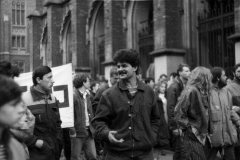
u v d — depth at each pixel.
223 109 6.71
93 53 28.72
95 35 28.77
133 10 23.36
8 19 49.50
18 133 4.70
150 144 4.73
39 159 5.35
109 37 23.64
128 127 4.68
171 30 18.03
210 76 6.33
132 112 4.71
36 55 40.22
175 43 18.17
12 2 50.03
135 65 4.81
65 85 7.73
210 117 6.44
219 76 6.82
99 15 28.56
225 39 16.50
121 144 4.64
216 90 6.82
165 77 13.12
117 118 4.72
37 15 40.31
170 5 18.08
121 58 4.75
